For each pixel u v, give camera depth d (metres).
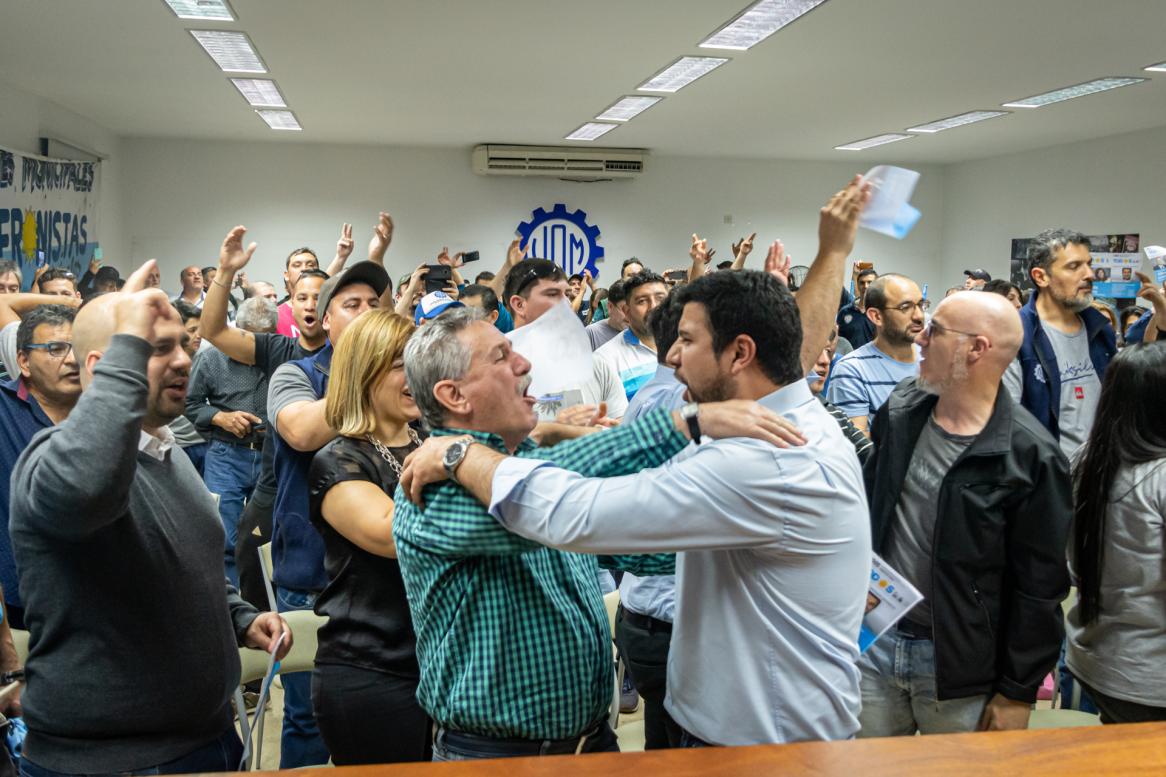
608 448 1.18
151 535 1.38
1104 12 5.50
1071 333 3.06
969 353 1.72
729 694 1.25
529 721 1.27
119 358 1.22
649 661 1.87
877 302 3.04
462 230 11.61
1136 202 9.98
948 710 1.79
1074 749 1.03
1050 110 8.75
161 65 6.91
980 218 12.43
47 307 2.15
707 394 1.27
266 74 7.19
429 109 8.73
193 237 10.94
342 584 1.63
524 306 3.18
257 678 2.20
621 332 3.75
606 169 11.50
